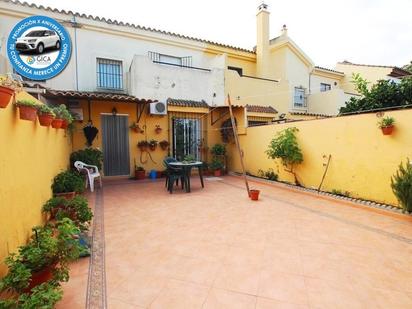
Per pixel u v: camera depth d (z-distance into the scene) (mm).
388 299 2500
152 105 9992
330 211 5559
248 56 13500
